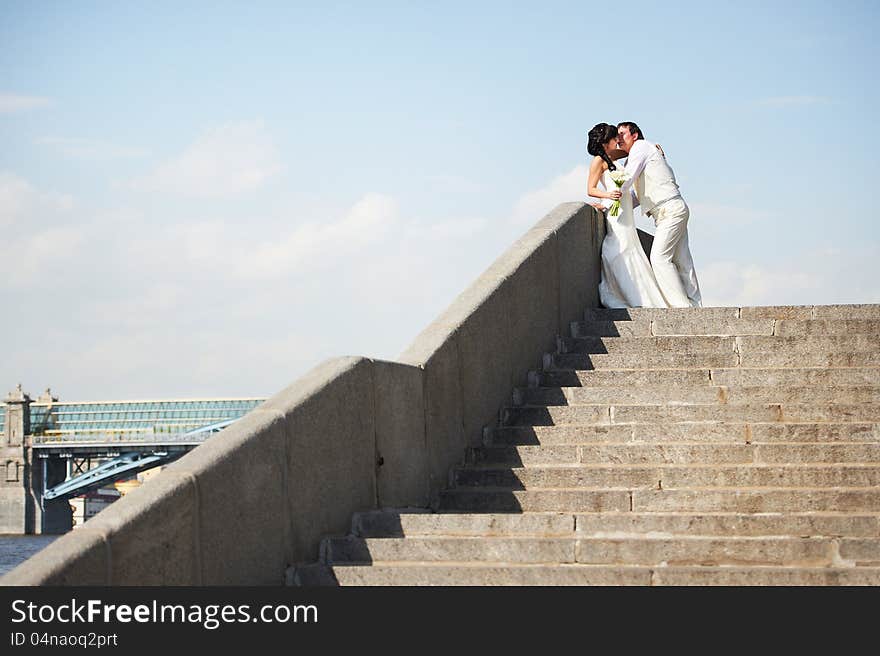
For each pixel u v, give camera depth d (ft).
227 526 21.70
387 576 23.29
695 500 27.02
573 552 23.66
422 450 29.58
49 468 361.92
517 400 34.47
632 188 43.55
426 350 30.68
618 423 32.17
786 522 24.85
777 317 37.42
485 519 25.36
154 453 336.29
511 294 35.24
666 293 42.32
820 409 31.09
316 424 25.05
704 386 33.19
